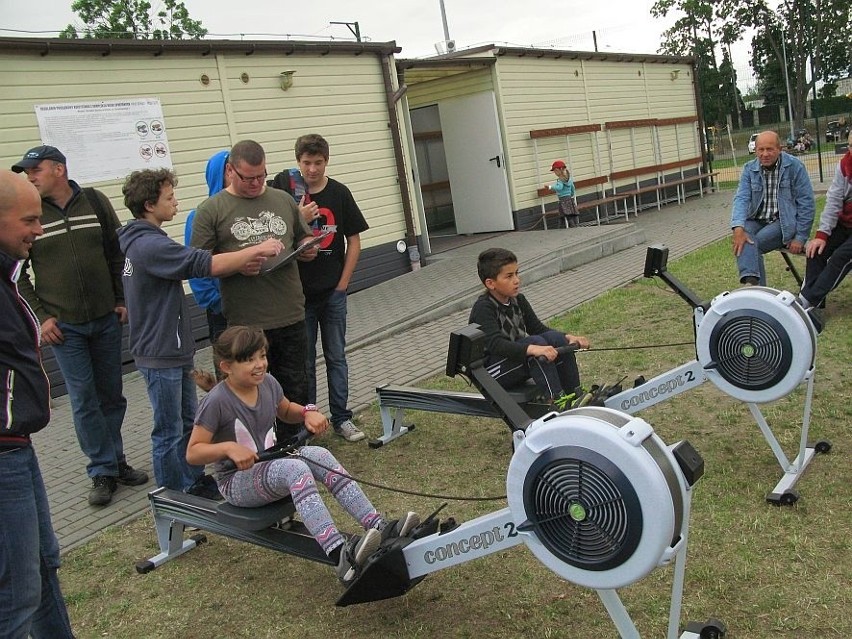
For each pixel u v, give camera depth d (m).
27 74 8.02
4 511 2.49
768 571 3.10
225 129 9.86
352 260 5.33
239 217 4.41
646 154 19.22
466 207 15.27
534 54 15.20
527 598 3.18
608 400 4.12
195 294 4.86
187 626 3.34
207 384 3.62
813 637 2.69
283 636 3.17
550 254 11.24
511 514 2.53
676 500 2.26
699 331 3.93
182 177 9.41
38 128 8.10
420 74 14.21
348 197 5.29
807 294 6.33
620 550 2.26
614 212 17.86
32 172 4.53
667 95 20.31
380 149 11.89
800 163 6.43
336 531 3.06
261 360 3.38
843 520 3.42
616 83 18.05
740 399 3.86
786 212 6.44
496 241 13.62
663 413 5.00
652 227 15.21
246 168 4.29
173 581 3.76
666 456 2.28
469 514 4.02
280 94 10.52
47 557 2.86
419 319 8.83
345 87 11.36
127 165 8.83
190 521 3.70
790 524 3.44
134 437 6.15
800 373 3.65
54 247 4.60
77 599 3.67
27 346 2.58
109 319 4.86
